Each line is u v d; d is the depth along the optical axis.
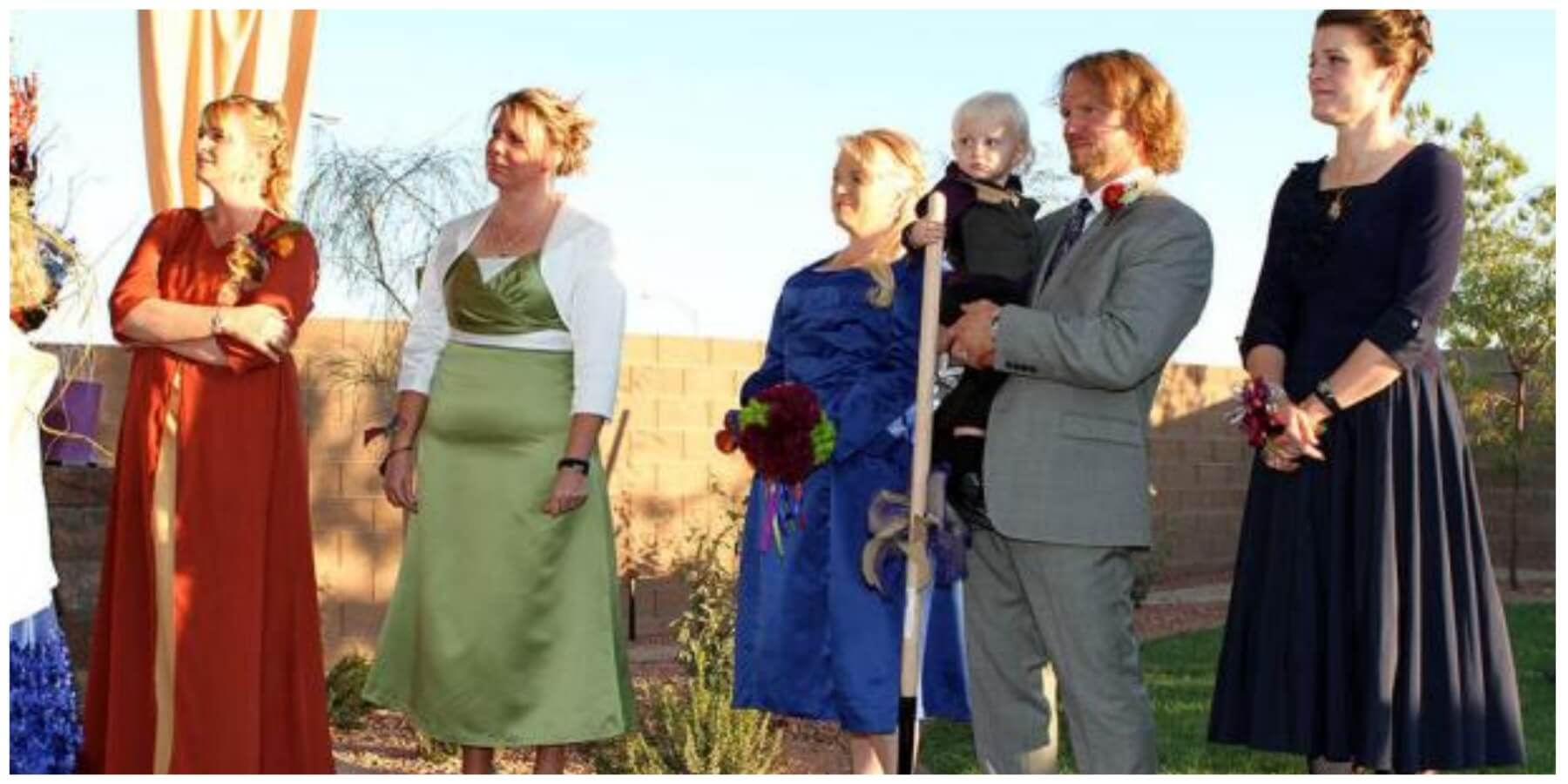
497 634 4.67
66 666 4.38
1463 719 3.93
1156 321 4.05
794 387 4.69
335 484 10.45
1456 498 3.98
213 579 4.46
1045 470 4.15
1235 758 6.75
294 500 4.61
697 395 12.37
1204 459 17.08
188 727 4.43
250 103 4.62
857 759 4.84
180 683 4.43
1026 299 4.43
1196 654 10.49
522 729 4.66
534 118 4.73
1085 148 4.27
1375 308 3.97
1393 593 3.92
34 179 4.99
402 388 4.88
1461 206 3.91
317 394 10.42
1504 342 15.70
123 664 4.51
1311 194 4.10
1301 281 4.09
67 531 5.17
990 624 4.43
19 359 4.19
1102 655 4.16
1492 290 15.56
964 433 4.41
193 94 6.18
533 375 4.70
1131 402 4.24
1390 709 3.90
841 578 4.70
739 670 4.95
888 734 4.72
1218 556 17.22
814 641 4.77
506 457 4.69
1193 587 15.96
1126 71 4.23
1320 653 4.00
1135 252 4.12
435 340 4.87
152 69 6.12
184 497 4.46
